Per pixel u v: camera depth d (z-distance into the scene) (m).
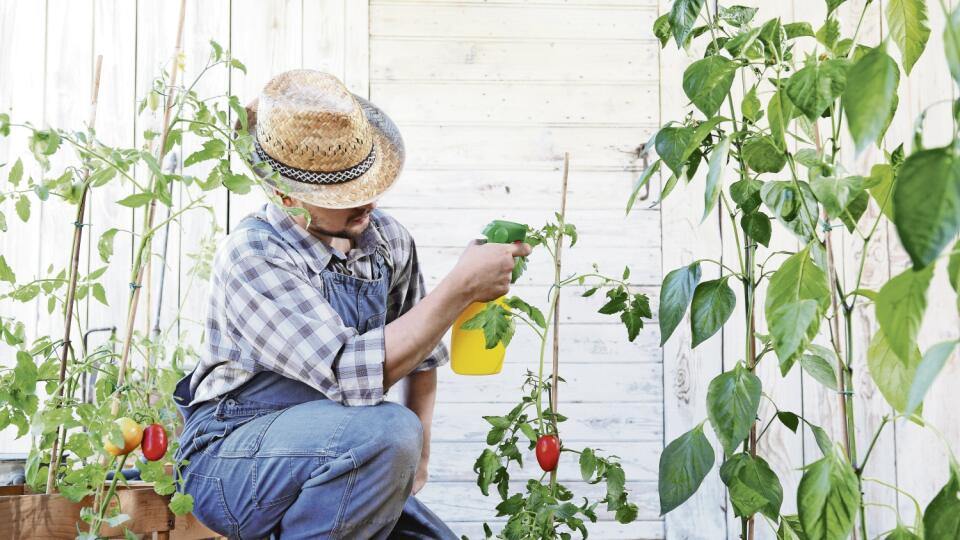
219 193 2.48
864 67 0.78
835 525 0.91
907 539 0.98
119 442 1.31
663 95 2.56
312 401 1.54
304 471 1.46
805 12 2.48
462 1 2.56
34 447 1.43
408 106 2.54
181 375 1.82
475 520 2.43
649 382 2.50
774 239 2.46
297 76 1.60
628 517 1.60
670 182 1.17
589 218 2.54
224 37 2.51
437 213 2.52
